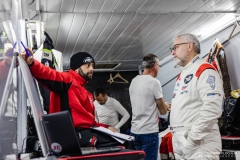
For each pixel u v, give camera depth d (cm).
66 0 319
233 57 421
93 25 408
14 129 128
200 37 499
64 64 659
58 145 123
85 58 192
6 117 109
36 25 267
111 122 479
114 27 422
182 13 387
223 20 423
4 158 101
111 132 169
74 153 124
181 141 204
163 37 489
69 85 174
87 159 119
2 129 101
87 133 167
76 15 366
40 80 158
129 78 779
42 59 249
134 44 520
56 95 171
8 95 113
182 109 208
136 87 310
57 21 384
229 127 312
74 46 510
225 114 319
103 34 452
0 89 100
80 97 181
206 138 196
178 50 221
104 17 379
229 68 429
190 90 207
